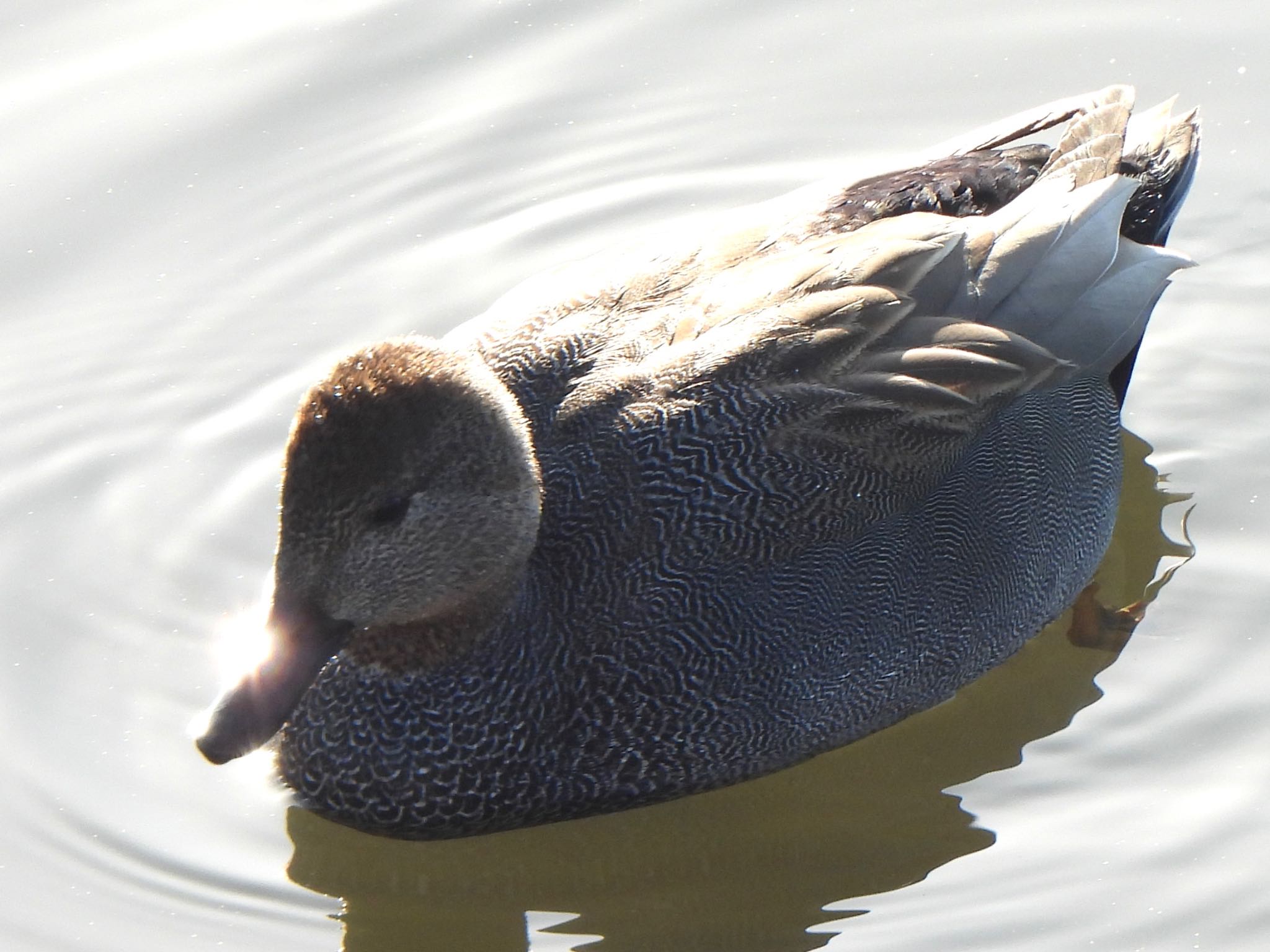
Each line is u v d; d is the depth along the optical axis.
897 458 12.00
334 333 15.34
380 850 11.89
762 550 11.67
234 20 17.58
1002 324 12.64
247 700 10.59
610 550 11.55
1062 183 13.37
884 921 11.11
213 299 15.59
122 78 17.03
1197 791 11.69
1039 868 11.32
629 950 11.10
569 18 17.64
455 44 17.48
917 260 12.36
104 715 12.38
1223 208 16.03
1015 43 17.47
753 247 12.72
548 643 11.52
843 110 17.08
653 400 11.75
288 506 10.63
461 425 10.83
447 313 15.47
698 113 17.11
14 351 15.08
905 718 12.45
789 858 11.74
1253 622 12.85
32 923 11.02
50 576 13.38
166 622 13.02
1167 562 13.43
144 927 11.04
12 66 17.09
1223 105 16.73
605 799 11.74
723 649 11.59
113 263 15.76
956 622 12.31
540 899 11.59
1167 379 14.78
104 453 14.38
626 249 14.32
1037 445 12.76
